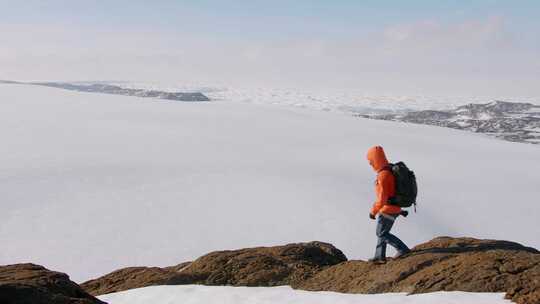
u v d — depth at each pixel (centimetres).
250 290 1133
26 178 8812
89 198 7712
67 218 6619
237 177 9906
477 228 7762
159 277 1417
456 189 10506
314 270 1353
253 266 1409
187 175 9919
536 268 887
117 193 8138
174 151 13262
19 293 834
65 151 12331
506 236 7475
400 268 1075
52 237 5841
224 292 1114
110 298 1198
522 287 820
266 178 9919
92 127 17112
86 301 862
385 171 1065
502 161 15362
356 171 11531
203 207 7600
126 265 5178
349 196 8594
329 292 1048
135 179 9312
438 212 8450
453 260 1022
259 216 7219
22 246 5497
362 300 924
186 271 1470
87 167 10194
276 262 1432
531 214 8712
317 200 8194
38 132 15338
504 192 10475
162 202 7738
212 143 15125
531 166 14575
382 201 1071
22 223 6278
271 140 16588
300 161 12694
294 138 17450
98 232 6141
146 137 15625
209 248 5844
